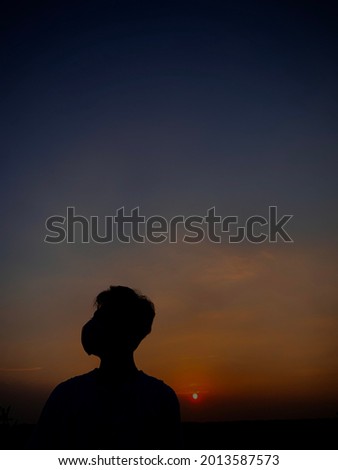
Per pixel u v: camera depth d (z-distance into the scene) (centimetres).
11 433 412
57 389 132
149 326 136
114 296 135
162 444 130
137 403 129
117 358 131
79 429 126
